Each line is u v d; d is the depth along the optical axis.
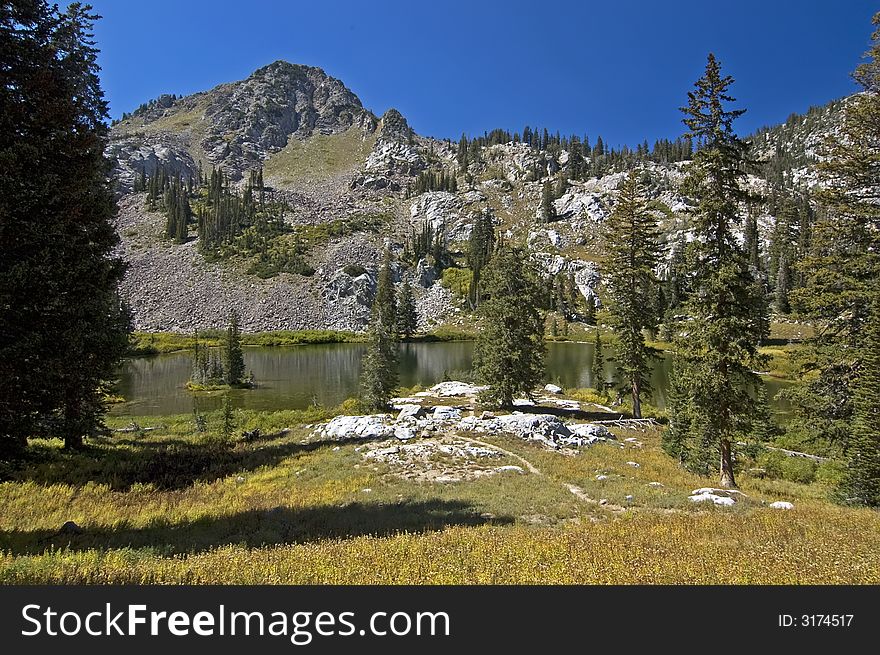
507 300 34.88
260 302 118.69
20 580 6.96
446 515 13.30
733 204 19.00
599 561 7.98
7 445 11.53
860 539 9.40
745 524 11.04
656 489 16.94
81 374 13.93
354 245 148.75
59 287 11.50
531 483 17.69
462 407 37.22
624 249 34.91
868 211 19.94
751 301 18.73
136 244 136.75
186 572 7.56
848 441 19.64
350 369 74.75
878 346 16.95
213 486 18.75
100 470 19.91
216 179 174.62
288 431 31.33
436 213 186.75
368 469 20.27
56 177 11.39
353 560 8.26
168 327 106.75
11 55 11.49
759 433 28.55
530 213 190.25
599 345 53.06
